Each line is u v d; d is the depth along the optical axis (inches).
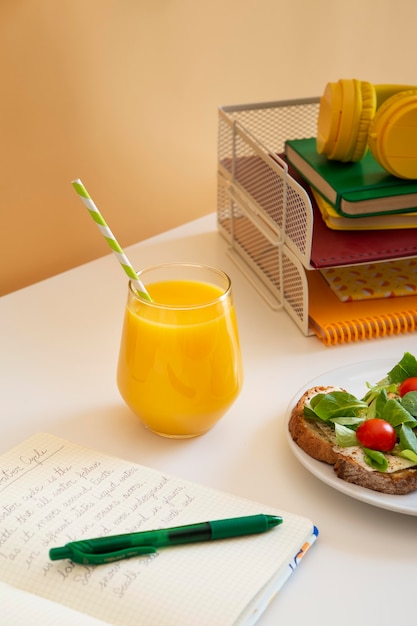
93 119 55.1
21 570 32.6
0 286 55.2
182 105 58.3
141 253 50.8
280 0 59.2
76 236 57.2
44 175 54.5
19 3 50.2
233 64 59.2
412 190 44.6
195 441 38.5
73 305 46.4
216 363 37.0
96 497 34.9
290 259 44.5
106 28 53.6
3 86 51.3
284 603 32.6
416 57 69.9
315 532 34.5
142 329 36.8
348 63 65.7
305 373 42.1
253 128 53.6
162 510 34.5
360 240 44.8
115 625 31.2
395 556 34.2
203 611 31.4
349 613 32.4
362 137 46.5
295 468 37.4
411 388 37.4
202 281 39.1
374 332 44.5
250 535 33.7
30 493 35.0
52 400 40.4
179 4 55.5
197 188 61.9
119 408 40.1
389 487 34.9
